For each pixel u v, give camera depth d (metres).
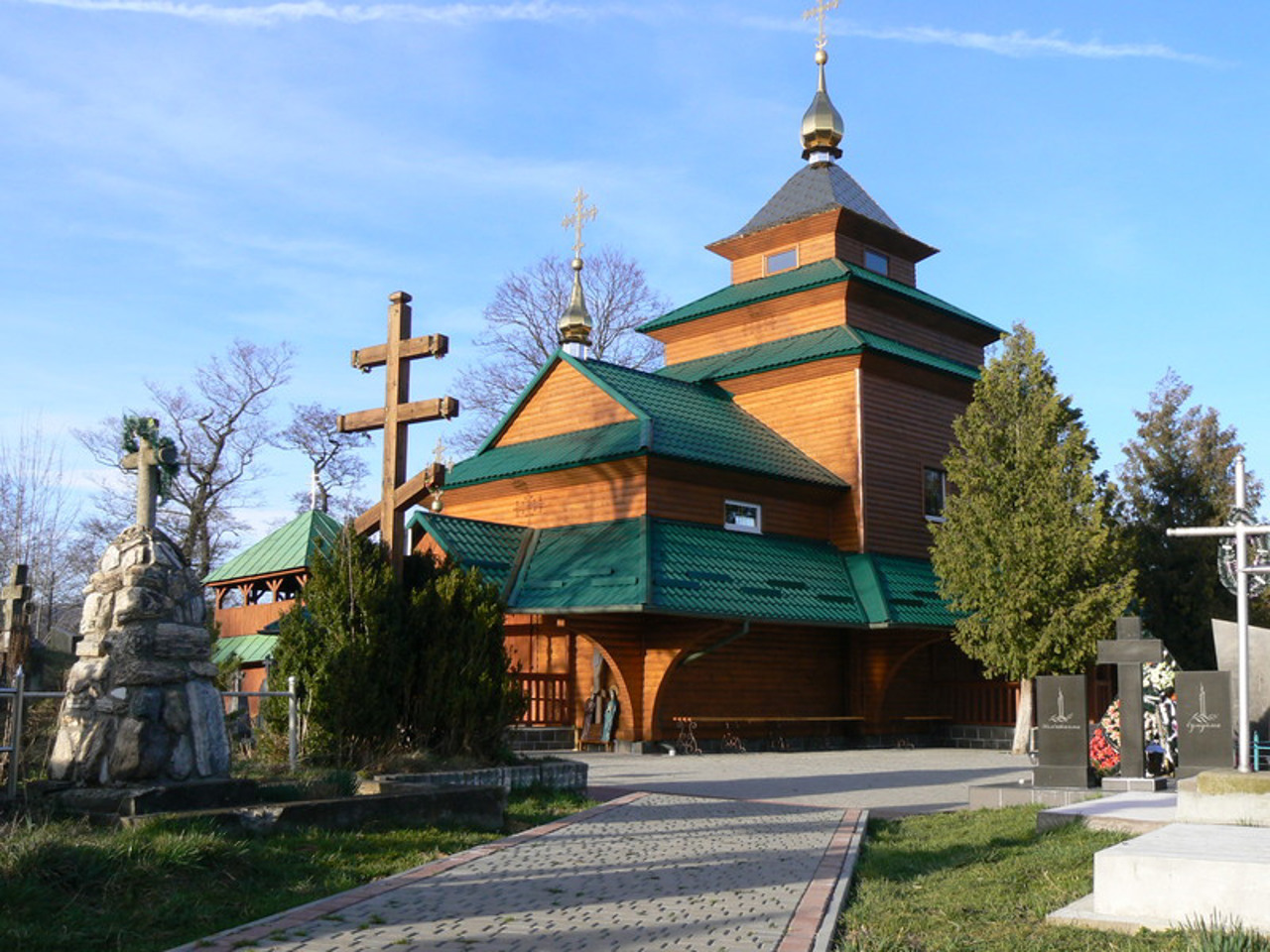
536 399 30.06
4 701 13.09
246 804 10.71
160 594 10.68
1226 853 7.88
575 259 39.75
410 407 15.77
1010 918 7.97
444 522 26.02
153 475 11.13
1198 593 33.09
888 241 34.69
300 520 34.34
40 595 33.12
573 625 24.14
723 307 33.34
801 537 28.64
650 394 28.83
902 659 28.31
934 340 34.44
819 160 36.09
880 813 14.34
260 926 7.27
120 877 7.89
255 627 33.00
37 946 6.73
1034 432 24.45
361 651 14.50
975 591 24.59
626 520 25.69
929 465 31.06
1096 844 10.60
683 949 6.92
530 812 13.47
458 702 15.35
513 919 7.60
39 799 9.94
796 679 28.02
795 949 6.95
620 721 24.91
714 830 11.89
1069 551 23.53
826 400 29.86
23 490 32.44
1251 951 6.64
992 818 13.23
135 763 10.12
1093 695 27.62
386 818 11.23
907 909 8.30
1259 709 13.55
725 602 23.97
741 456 27.52
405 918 7.54
